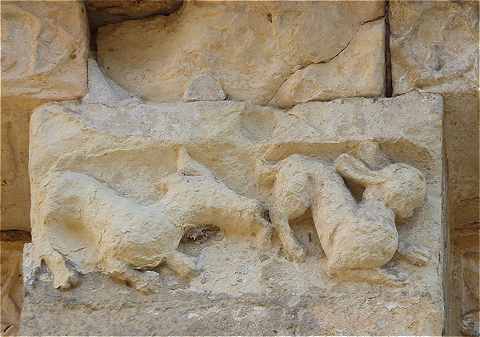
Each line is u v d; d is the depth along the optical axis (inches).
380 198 171.6
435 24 185.2
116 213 172.4
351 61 184.7
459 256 208.1
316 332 164.2
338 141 177.3
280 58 186.4
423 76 181.9
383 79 183.0
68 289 170.1
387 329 163.5
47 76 186.2
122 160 179.8
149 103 185.6
